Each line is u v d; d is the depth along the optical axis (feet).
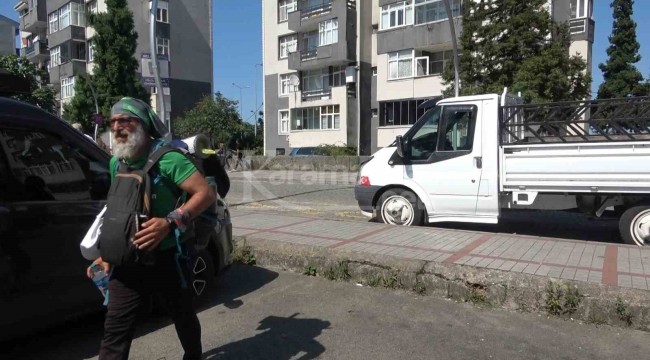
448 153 24.98
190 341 10.46
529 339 13.29
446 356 12.37
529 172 23.31
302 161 93.91
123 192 9.18
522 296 15.15
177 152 9.58
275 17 139.64
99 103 111.14
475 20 71.51
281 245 20.16
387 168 26.61
